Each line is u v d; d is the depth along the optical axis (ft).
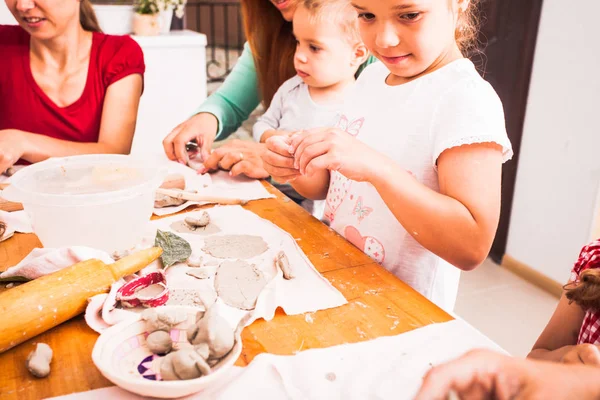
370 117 3.24
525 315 6.53
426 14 2.52
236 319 2.06
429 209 2.51
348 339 2.00
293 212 3.32
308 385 1.73
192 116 5.04
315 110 4.53
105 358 1.73
